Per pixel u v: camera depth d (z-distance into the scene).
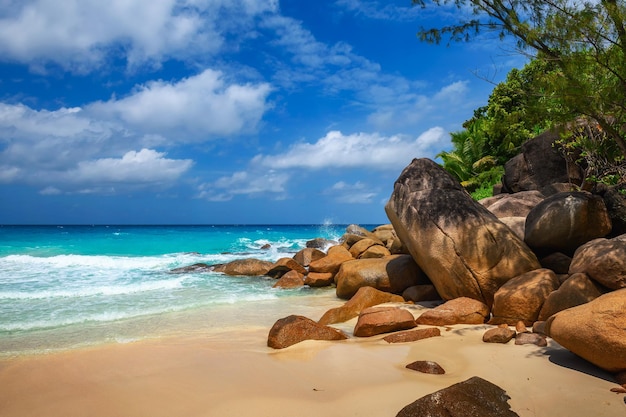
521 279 7.48
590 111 6.47
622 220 8.73
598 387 4.23
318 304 10.83
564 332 4.77
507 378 4.60
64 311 9.71
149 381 4.96
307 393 4.47
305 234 46.62
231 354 6.06
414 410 3.77
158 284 13.81
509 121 8.87
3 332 7.84
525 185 16.02
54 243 27.38
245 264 16.97
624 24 5.97
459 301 7.78
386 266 11.34
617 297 4.52
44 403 4.40
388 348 6.07
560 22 6.19
